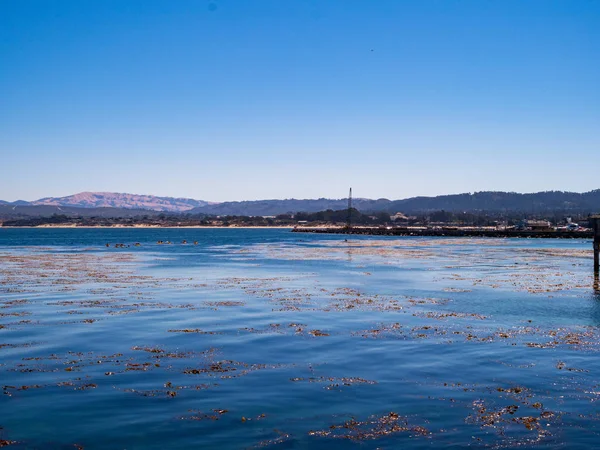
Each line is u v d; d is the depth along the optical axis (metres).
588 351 21.55
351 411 14.91
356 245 137.00
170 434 13.42
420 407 15.21
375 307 32.94
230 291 41.03
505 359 20.30
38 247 123.06
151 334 25.03
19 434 13.46
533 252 98.00
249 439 13.11
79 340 23.77
